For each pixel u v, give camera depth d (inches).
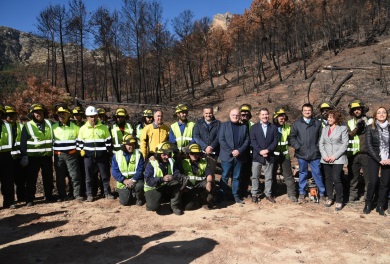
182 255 184.2
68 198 300.8
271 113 959.6
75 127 298.7
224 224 231.0
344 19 1742.1
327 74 1186.0
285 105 970.1
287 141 298.0
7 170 275.9
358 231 217.8
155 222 236.4
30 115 287.4
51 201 298.5
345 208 267.3
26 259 181.2
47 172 295.1
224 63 2198.6
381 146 242.4
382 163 240.4
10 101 968.3
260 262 177.0
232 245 196.5
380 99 869.8
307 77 1249.4
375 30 1694.1
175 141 285.0
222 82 1919.3
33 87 1004.6
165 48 1761.8
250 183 350.9
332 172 268.5
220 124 287.3
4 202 278.5
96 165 296.7
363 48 1438.2
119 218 246.1
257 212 257.9
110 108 1044.5
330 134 267.9
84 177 313.0
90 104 992.9
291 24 1733.5
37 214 257.8
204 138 280.1
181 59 1934.1
